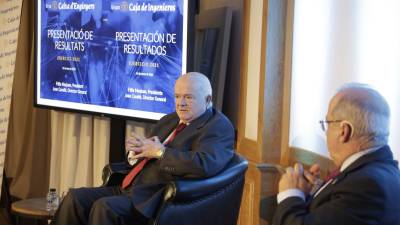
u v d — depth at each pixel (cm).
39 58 457
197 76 318
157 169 314
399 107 242
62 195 431
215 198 295
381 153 205
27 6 514
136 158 316
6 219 516
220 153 297
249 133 352
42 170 519
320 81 285
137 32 393
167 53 378
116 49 406
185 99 314
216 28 387
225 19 378
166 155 299
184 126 322
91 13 420
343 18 269
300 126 301
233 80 388
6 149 543
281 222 216
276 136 321
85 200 321
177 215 285
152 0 383
